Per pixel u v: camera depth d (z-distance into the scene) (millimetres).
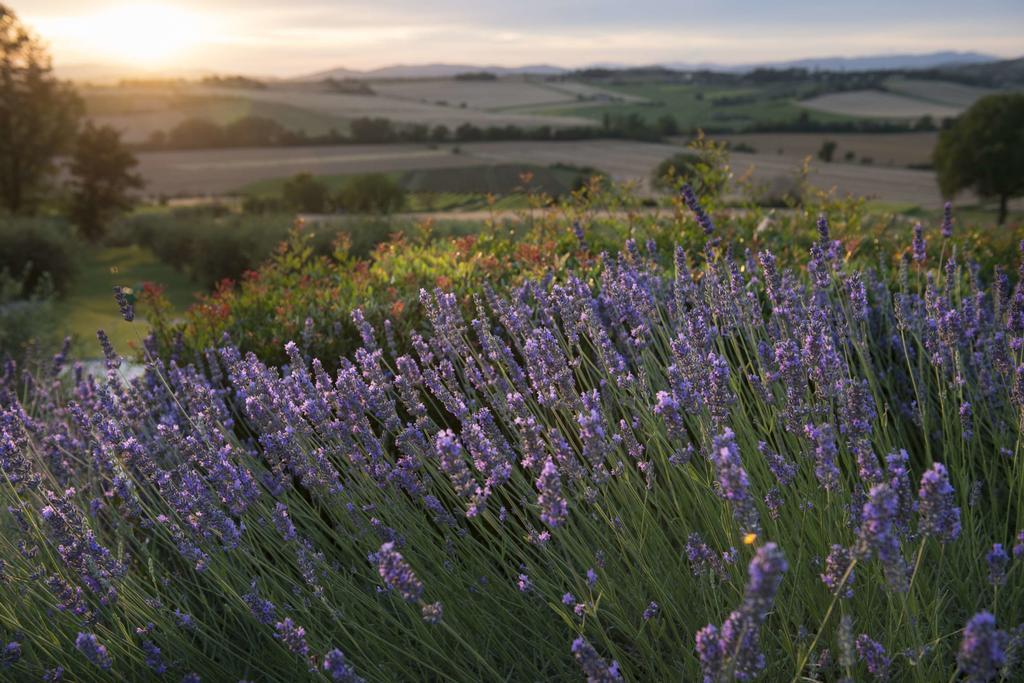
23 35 47531
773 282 3461
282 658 2875
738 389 3387
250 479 2918
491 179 101000
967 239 6633
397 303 4586
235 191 115375
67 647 2908
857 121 193375
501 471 2592
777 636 2529
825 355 2688
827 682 2320
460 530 2934
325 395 3057
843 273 4246
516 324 3375
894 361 4277
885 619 2553
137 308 11320
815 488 2746
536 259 5254
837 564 1926
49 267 26500
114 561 2688
